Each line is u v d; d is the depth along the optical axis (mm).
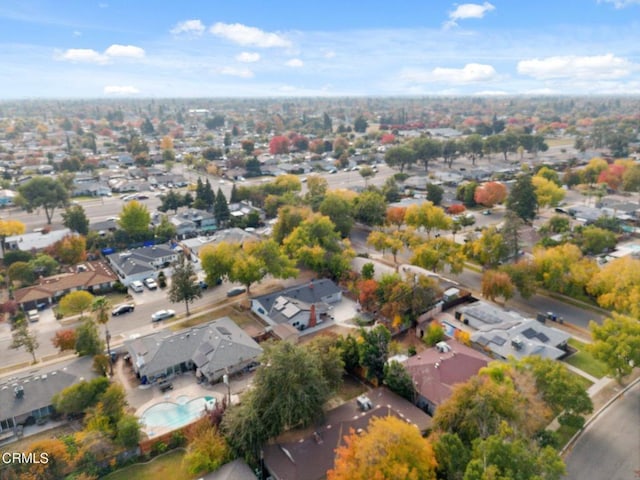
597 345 54406
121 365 62625
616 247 102375
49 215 132375
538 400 46062
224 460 44281
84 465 43406
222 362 59406
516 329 64625
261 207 138500
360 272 90375
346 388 56969
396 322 70250
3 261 94938
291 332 66625
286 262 83812
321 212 110500
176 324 73500
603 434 48062
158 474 44688
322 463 42719
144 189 162875
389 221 115625
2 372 60531
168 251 99312
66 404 50375
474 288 85625
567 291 78062
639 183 145000
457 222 115188
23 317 74500
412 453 36688
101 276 87625
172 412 53250
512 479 33375
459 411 43562
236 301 81625
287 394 45531
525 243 103125
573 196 151250
